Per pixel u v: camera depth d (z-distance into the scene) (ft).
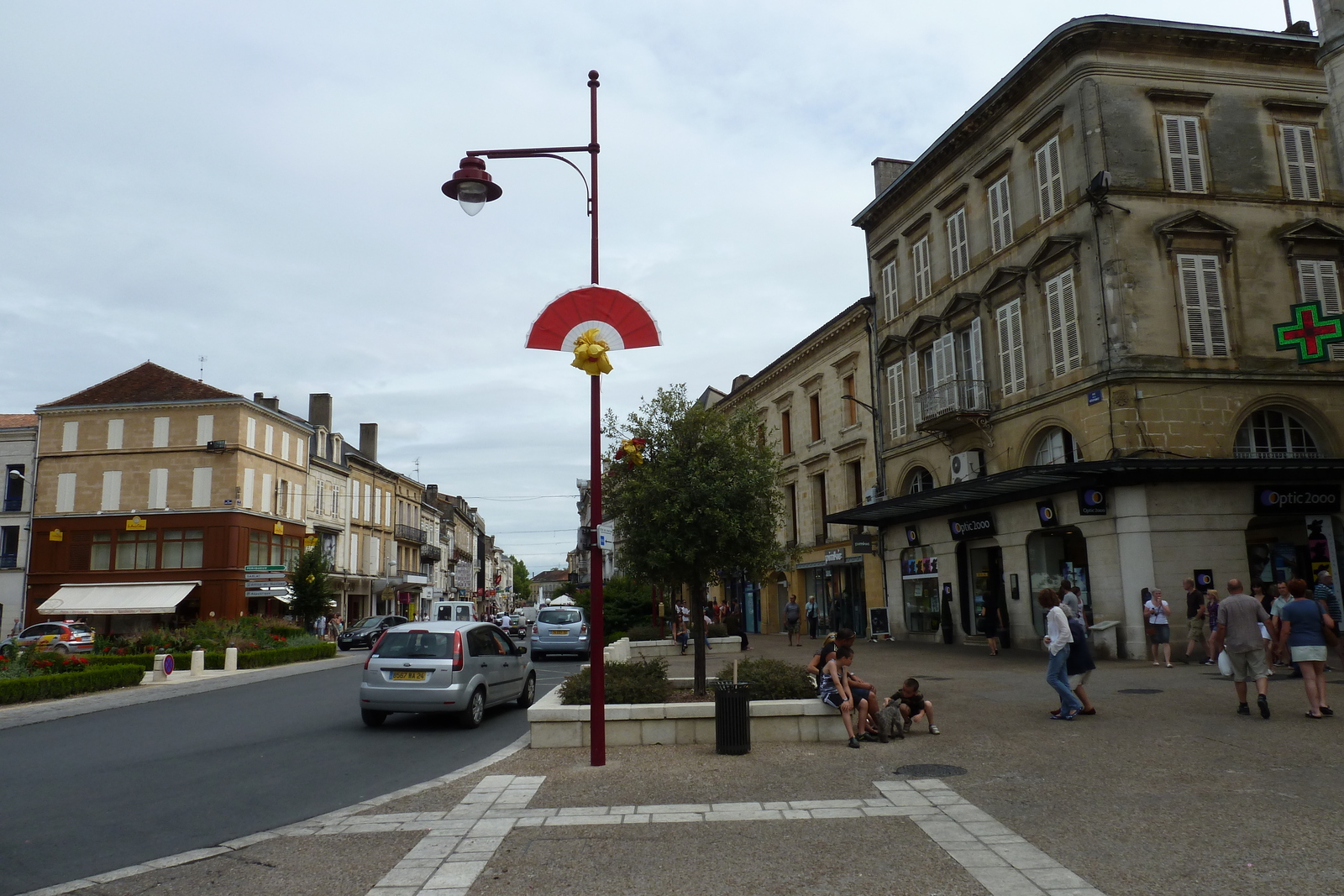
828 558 113.19
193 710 52.44
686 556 40.34
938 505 83.35
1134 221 67.51
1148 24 68.90
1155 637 55.62
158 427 143.74
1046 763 27.71
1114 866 17.75
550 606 97.45
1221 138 70.08
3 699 56.75
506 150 34.42
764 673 36.81
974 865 18.08
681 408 43.42
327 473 176.45
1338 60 46.16
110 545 142.10
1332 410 67.36
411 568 230.89
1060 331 71.20
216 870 19.47
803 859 18.90
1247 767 25.95
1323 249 69.97
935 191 90.12
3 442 147.02
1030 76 74.84
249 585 138.62
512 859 19.60
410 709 41.78
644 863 18.99
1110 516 64.03
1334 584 64.80
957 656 70.49
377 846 20.88
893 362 97.91
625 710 33.94
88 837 22.89
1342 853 17.94
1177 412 65.05
